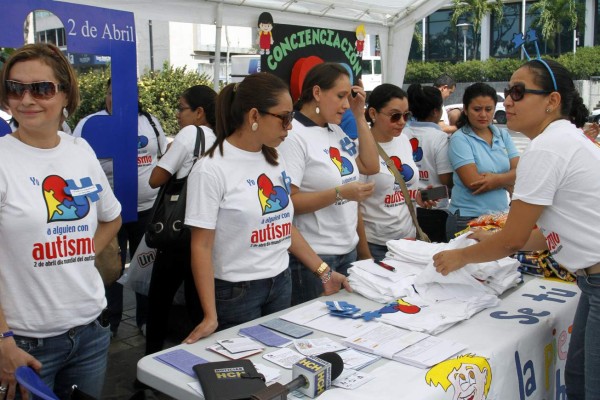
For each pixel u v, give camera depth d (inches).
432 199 136.6
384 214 127.2
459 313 85.7
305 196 101.2
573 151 72.7
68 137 76.9
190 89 141.4
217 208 85.1
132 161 137.7
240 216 85.7
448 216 147.7
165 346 143.7
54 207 70.1
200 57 701.9
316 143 104.4
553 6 1278.3
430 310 87.8
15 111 68.7
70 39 121.7
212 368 66.6
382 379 66.9
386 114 125.7
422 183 157.1
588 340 74.7
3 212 67.2
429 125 156.3
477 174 139.7
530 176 74.9
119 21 130.6
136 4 148.6
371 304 92.4
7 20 111.0
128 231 164.6
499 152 144.3
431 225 138.3
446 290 93.2
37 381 61.6
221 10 168.4
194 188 84.6
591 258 73.2
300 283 107.5
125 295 199.6
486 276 94.7
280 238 91.3
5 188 67.1
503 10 1353.3
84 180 74.2
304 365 63.6
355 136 134.0
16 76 67.9
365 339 77.2
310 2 191.2
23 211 67.6
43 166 70.5
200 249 84.7
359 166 120.0
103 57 133.2
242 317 89.5
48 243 69.5
